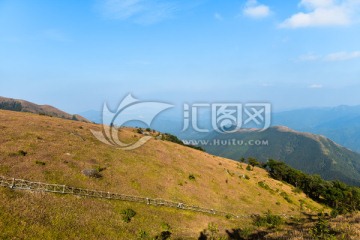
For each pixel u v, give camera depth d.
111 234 41.81
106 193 53.88
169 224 52.94
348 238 32.31
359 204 123.81
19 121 87.19
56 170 54.97
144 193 61.66
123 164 72.62
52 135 77.75
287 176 150.88
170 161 90.31
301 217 84.00
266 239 42.31
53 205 43.16
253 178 112.12
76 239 37.22
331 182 168.50
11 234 33.12
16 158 54.66
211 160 113.88
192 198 70.12
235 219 67.19
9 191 42.22
